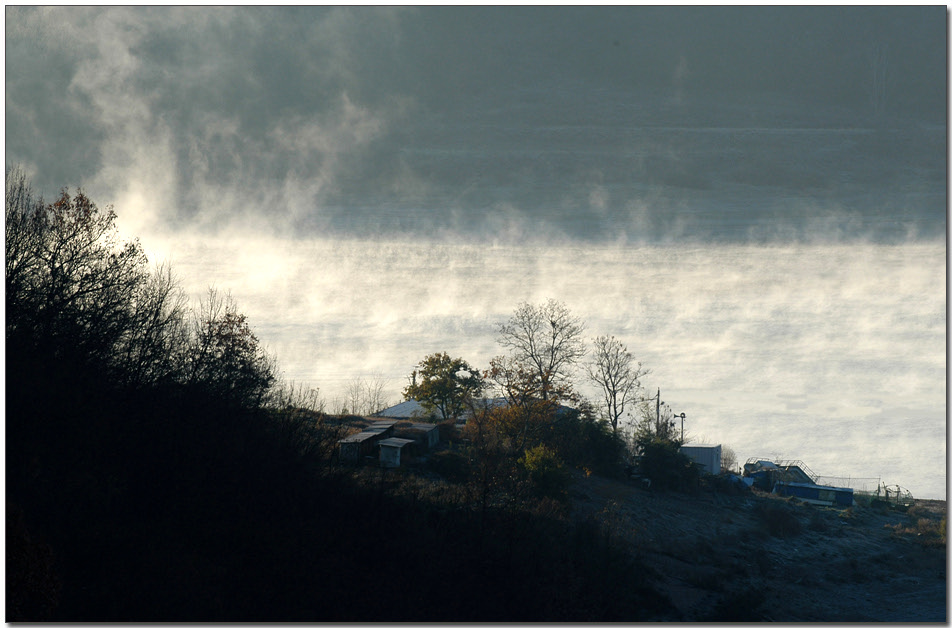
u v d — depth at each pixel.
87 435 27.98
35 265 30.53
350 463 45.88
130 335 32.72
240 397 35.59
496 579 35.12
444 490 44.62
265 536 30.94
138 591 25.72
